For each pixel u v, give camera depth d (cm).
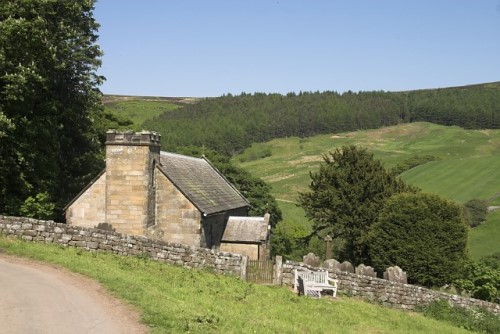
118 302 1291
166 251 2144
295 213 8800
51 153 3222
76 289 1381
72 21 3366
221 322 1264
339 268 2402
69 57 3384
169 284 1678
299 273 2181
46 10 2947
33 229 1998
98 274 1562
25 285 1384
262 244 3234
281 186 11144
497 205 7312
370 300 2317
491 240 6088
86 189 3009
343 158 4475
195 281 1870
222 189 3784
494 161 9750
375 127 18038
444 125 17338
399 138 15988
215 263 2189
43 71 2950
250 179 6456
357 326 1716
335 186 4419
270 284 2209
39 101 3203
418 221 3388
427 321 2127
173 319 1183
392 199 3662
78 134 3769
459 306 2488
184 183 3061
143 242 2114
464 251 3438
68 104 3591
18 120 2920
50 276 1505
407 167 11038
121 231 2783
